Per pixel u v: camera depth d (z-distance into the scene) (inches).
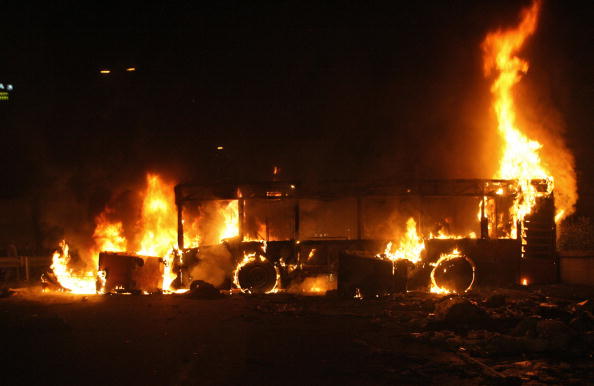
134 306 591.8
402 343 398.9
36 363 350.0
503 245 742.5
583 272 729.0
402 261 684.1
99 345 399.5
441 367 329.4
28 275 929.5
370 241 760.3
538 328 384.5
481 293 663.8
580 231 871.7
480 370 320.8
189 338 421.1
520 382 300.2
